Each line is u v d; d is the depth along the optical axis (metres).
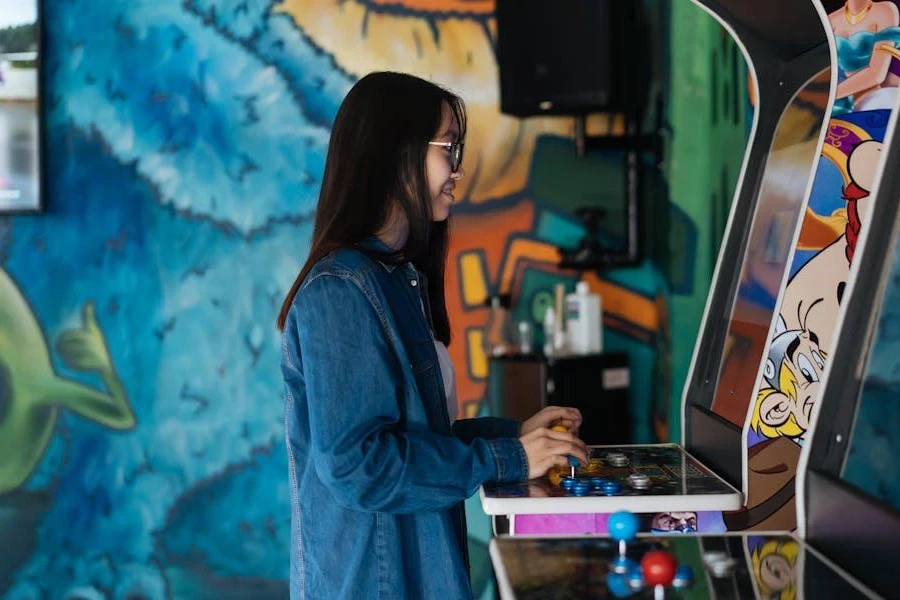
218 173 3.53
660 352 3.39
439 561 1.56
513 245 3.56
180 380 3.54
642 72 3.42
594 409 3.25
